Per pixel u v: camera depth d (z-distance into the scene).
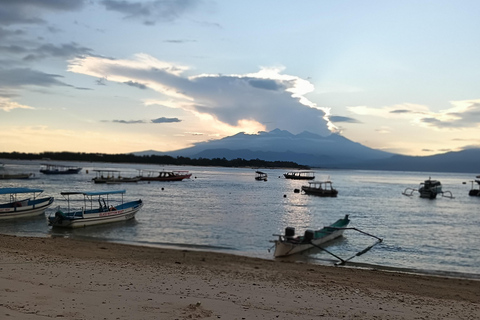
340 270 21.09
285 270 19.94
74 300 11.05
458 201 87.31
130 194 79.81
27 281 13.11
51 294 11.52
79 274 14.88
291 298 13.20
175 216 46.47
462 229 43.34
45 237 29.78
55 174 151.62
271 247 28.14
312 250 28.80
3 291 11.52
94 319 9.52
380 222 48.50
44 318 9.27
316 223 45.91
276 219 47.97
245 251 27.94
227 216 48.41
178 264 19.72
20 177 117.62
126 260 20.06
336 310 11.97
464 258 27.95
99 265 17.38
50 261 17.58
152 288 13.29
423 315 12.12
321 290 14.98
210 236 33.81
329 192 92.69
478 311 13.24
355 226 44.12
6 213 40.00
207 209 55.44
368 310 12.24
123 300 11.40
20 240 24.75
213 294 12.99
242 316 10.62
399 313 12.15
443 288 17.75
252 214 51.88
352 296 14.23
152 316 10.02
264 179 159.00
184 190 95.38
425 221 50.41
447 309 13.23
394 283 18.06
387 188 132.88
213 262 21.33
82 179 123.44
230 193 89.56
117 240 30.61
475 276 22.33
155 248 26.14
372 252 29.09
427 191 95.50
